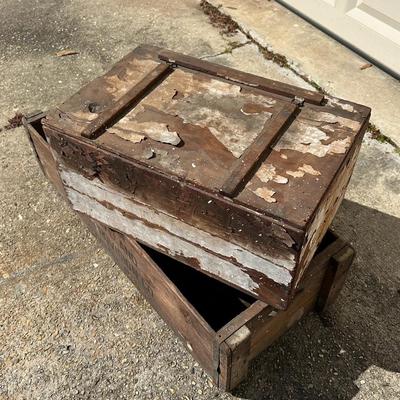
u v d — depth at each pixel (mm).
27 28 3330
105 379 1655
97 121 1495
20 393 1629
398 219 2131
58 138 1537
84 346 1740
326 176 1311
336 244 1603
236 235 1331
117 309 1842
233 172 1312
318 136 1430
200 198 1322
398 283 1907
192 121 1504
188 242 1504
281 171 1325
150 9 3477
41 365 1692
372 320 1794
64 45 3168
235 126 1475
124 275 1949
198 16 3383
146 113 1544
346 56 2961
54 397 1616
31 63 3029
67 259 2008
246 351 1429
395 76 2807
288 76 2854
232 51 3049
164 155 1395
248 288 1477
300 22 3246
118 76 1708
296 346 1723
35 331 1782
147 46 1865
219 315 1818
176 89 1639
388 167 2344
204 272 1579
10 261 2006
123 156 1408
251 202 1246
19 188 2291
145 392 1622
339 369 1663
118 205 1604
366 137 2482
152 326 1788
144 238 1657
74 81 2879
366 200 2207
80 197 1747
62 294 1890
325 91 2732
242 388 1621
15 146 2498
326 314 1813
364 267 1959
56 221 2150
